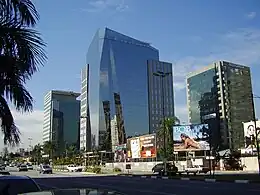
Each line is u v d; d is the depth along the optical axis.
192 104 130.25
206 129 59.47
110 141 138.25
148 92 139.62
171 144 71.56
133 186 28.09
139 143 70.06
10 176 10.12
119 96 139.62
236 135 117.38
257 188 23.45
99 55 145.12
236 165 59.12
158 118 135.25
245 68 124.62
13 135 6.66
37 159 154.25
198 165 54.25
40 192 5.14
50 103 171.50
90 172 65.69
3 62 6.30
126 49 144.25
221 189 23.41
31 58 6.36
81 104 166.62
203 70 127.62
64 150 154.88
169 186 27.34
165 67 142.62
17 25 6.36
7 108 6.57
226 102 118.56
